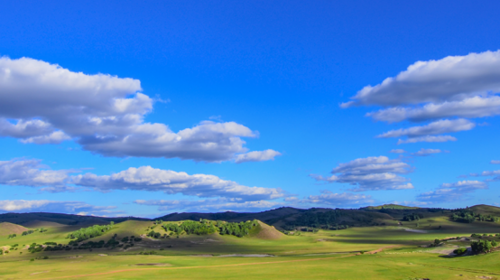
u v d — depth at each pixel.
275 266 119.56
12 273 112.00
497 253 121.25
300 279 92.12
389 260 127.81
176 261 138.75
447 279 89.88
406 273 99.44
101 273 106.56
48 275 105.38
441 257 130.12
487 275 93.69
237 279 92.62
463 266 108.00
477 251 127.19
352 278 93.19
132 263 133.00
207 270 111.75
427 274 97.00
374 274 98.62
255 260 141.50
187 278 95.31
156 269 114.88
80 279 95.69
